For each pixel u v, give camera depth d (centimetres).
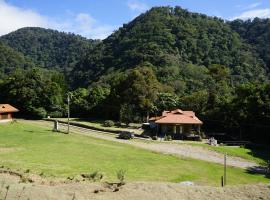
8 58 18138
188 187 2270
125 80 8750
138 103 8406
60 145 5206
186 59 14025
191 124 6900
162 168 3994
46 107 9881
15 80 9938
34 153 4444
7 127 7056
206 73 12075
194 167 4212
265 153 5653
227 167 4406
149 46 14125
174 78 11506
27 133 6356
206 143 6222
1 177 2650
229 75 12781
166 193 2108
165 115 7169
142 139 6359
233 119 7194
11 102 9738
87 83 15150
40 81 9894
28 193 1955
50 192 1997
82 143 5525
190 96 8506
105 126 7925
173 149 5434
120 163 4100
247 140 6962
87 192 2048
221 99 7975
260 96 6981
